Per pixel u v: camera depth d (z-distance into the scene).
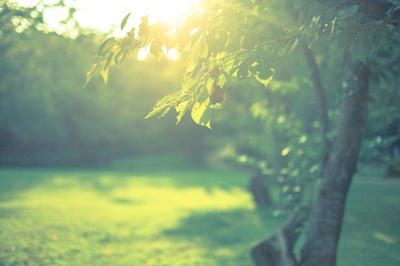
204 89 3.11
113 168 42.47
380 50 4.87
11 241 8.70
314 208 5.71
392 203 15.13
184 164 49.06
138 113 44.34
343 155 5.48
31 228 10.10
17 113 33.06
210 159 54.22
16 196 15.94
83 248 8.73
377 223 11.66
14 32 12.22
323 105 6.48
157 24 3.15
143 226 11.59
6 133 40.25
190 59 3.28
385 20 3.02
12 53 15.68
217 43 3.14
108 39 3.21
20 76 18.59
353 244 9.30
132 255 8.47
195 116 3.16
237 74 3.22
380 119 7.81
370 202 15.41
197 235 10.74
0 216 11.30
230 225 12.23
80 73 18.67
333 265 5.38
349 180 5.51
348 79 5.47
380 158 7.43
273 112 10.78
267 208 15.12
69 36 13.95
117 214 13.34
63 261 7.70
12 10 9.73
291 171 7.55
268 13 3.37
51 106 32.56
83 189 20.30
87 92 33.38
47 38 13.74
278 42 3.20
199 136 51.50
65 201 15.56
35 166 39.62
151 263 7.94
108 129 42.97
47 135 39.34
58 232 9.98
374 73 5.30
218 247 9.48
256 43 3.14
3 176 23.94
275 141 10.48
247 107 18.05
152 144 53.19
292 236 6.79
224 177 31.53
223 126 32.53
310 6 3.17
